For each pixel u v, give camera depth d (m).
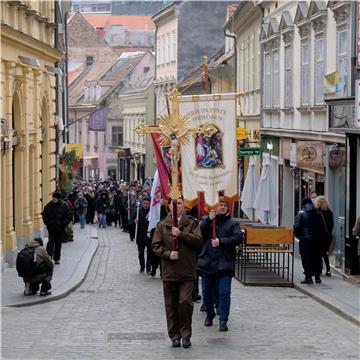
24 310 27.59
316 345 21.80
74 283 33.81
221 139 24.73
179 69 108.94
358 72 36.53
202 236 23.81
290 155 49.91
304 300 30.36
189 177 24.83
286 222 54.06
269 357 20.31
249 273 37.19
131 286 34.47
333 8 41.00
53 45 53.94
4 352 20.77
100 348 21.33
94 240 57.00
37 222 48.75
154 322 25.23
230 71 79.19
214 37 109.00
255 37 64.56
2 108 38.38
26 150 44.00
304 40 48.34
